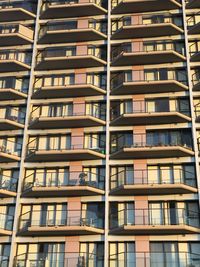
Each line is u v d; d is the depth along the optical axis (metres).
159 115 39.38
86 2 47.47
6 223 38.06
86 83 43.25
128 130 40.41
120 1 48.00
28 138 41.66
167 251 34.91
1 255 36.38
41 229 35.59
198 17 45.44
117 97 42.16
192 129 39.31
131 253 35.16
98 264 35.25
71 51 45.38
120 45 44.88
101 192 37.47
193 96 41.03
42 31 47.44
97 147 40.78
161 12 45.94
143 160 38.72
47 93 42.75
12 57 46.19
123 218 36.72
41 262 35.69
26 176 39.91
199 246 35.00
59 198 38.12
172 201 36.88
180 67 42.88
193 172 38.03
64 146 41.09
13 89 43.06
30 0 49.72
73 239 36.06
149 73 43.19
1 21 48.69
